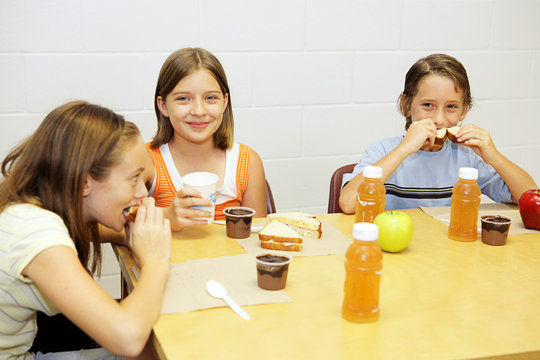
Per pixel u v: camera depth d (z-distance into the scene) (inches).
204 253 48.4
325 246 50.6
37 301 42.3
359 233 36.1
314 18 94.1
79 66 85.8
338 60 97.0
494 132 108.0
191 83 62.6
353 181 63.6
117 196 44.1
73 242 43.6
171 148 68.7
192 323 36.1
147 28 87.2
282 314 37.5
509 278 44.4
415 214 62.7
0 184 44.3
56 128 43.0
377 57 98.8
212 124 65.1
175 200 53.1
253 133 95.9
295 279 43.3
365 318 36.3
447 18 100.4
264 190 73.2
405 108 75.4
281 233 49.6
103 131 43.1
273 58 93.7
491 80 105.4
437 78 68.9
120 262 49.3
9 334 44.4
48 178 42.9
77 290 37.1
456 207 53.3
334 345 33.5
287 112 96.6
